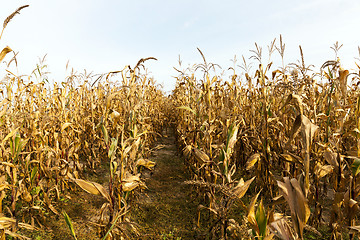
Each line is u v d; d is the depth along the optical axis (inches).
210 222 130.2
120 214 96.3
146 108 237.9
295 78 148.3
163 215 139.3
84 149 207.2
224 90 175.9
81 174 182.7
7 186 98.3
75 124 205.0
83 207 146.2
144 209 146.6
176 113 287.7
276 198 69.3
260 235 60.1
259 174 150.0
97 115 243.0
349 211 81.4
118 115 90.9
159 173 210.2
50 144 171.5
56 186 143.8
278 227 55.2
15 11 69.6
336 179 92.2
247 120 193.9
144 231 123.9
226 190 68.0
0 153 99.3
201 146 150.9
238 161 195.6
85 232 121.6
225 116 122.3
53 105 178.1
